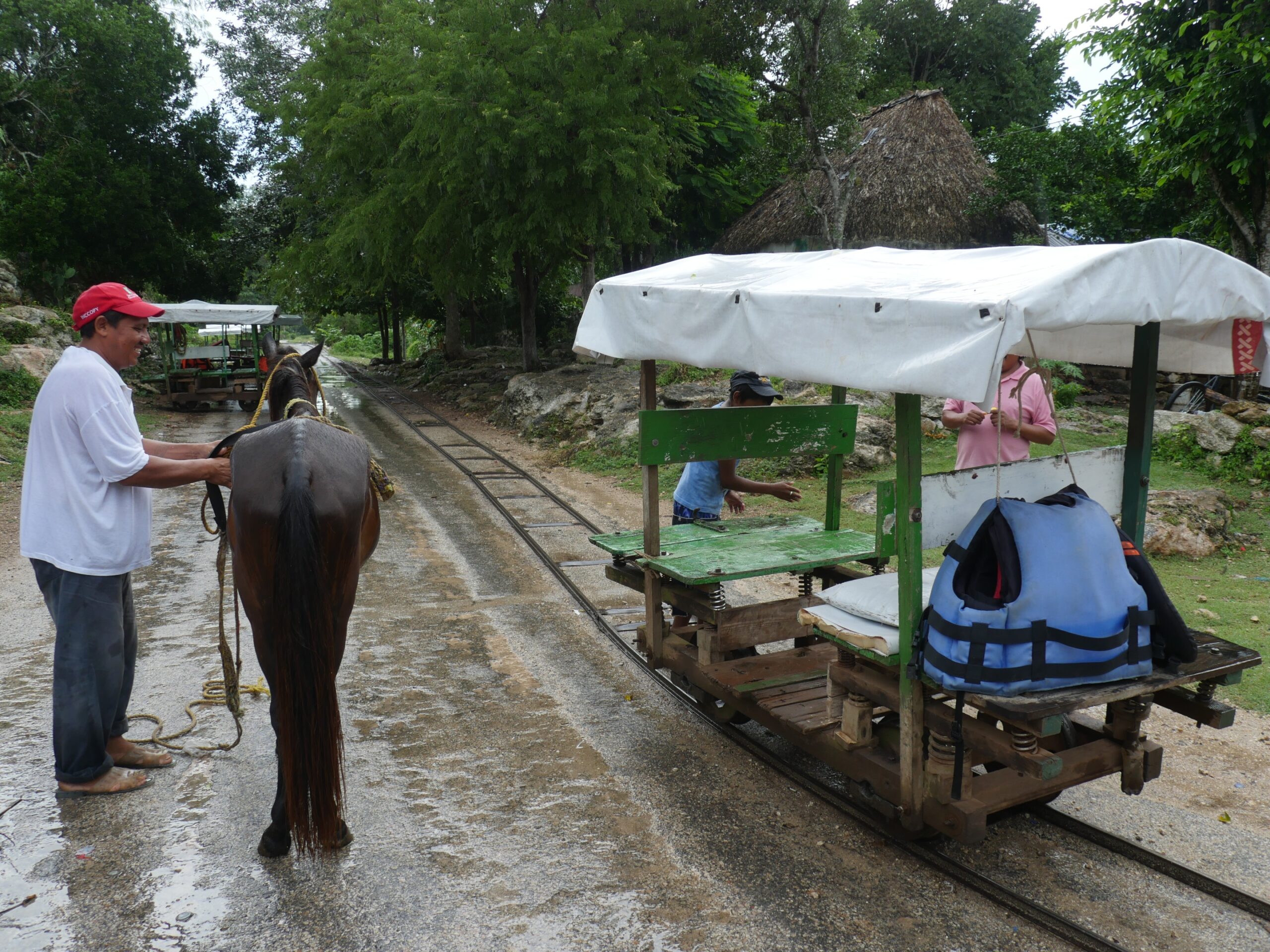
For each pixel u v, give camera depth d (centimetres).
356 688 513
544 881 330
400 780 407
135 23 2806
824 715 391
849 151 1636
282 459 315
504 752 438
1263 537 780
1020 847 355
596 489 1144
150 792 390
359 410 1986
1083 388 1440
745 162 2136
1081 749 329
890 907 315
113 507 363
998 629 278
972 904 317
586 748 442
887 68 3484
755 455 490
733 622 449
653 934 300
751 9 1552
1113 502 356
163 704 483
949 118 1978
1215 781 411
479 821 372
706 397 1338
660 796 395
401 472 1239
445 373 2488
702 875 335
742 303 358
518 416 1684
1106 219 1662
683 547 480
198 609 651
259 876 330
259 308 2033
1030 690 280
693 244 2366
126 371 2184
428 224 1719
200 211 2938
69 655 368
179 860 340
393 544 850
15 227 2434
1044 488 337
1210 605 620
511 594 703
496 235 1672
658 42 1684
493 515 987
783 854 350
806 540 497
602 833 364
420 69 1647
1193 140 1058
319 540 296
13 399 1565
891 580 361
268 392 430
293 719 289
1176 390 1295
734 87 2167
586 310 469
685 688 514
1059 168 1728
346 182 2014
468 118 1534
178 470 355
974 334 257
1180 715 483
